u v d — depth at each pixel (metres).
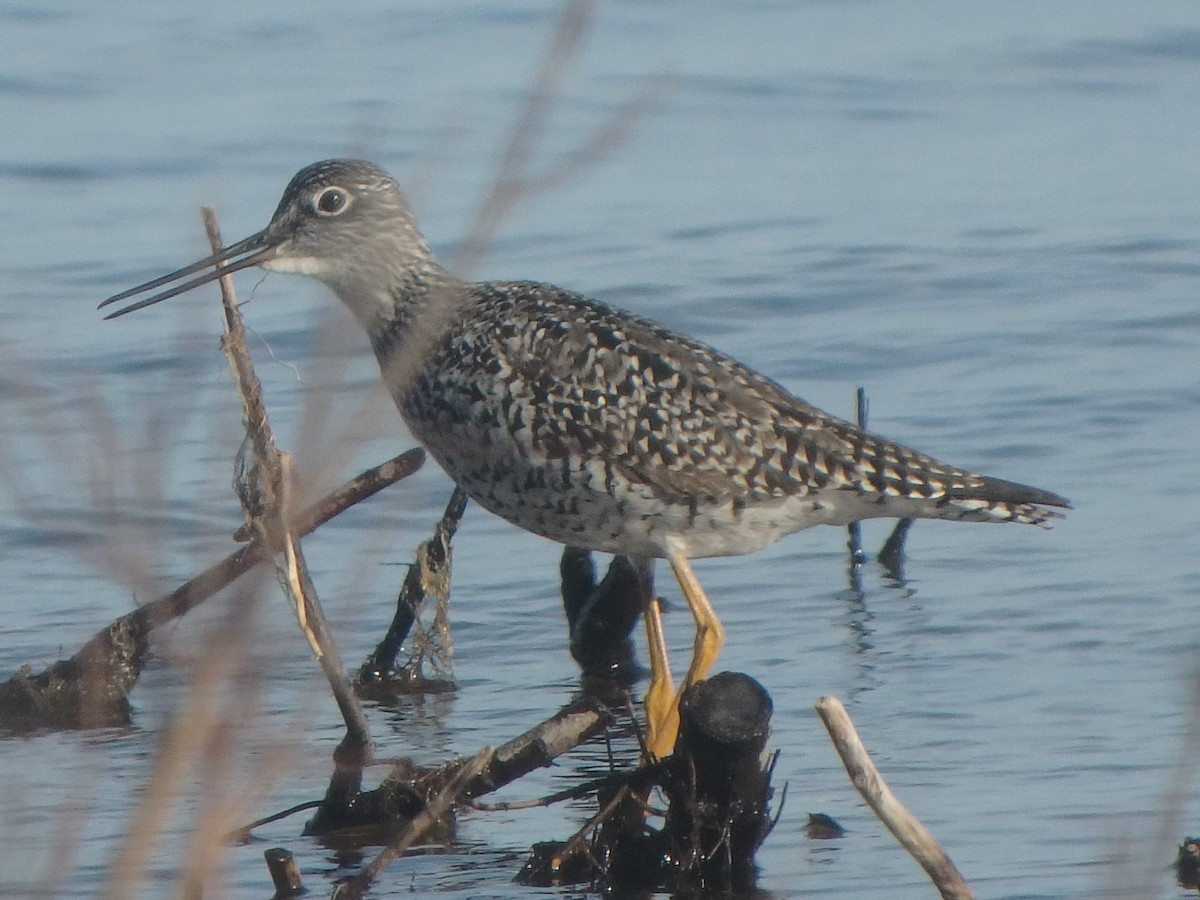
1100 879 9.77
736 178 23.08
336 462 6.16
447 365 12.01
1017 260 20.33
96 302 18.52
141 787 11.12
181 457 12.60
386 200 13.05
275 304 18.89
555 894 10.11
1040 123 25.12
